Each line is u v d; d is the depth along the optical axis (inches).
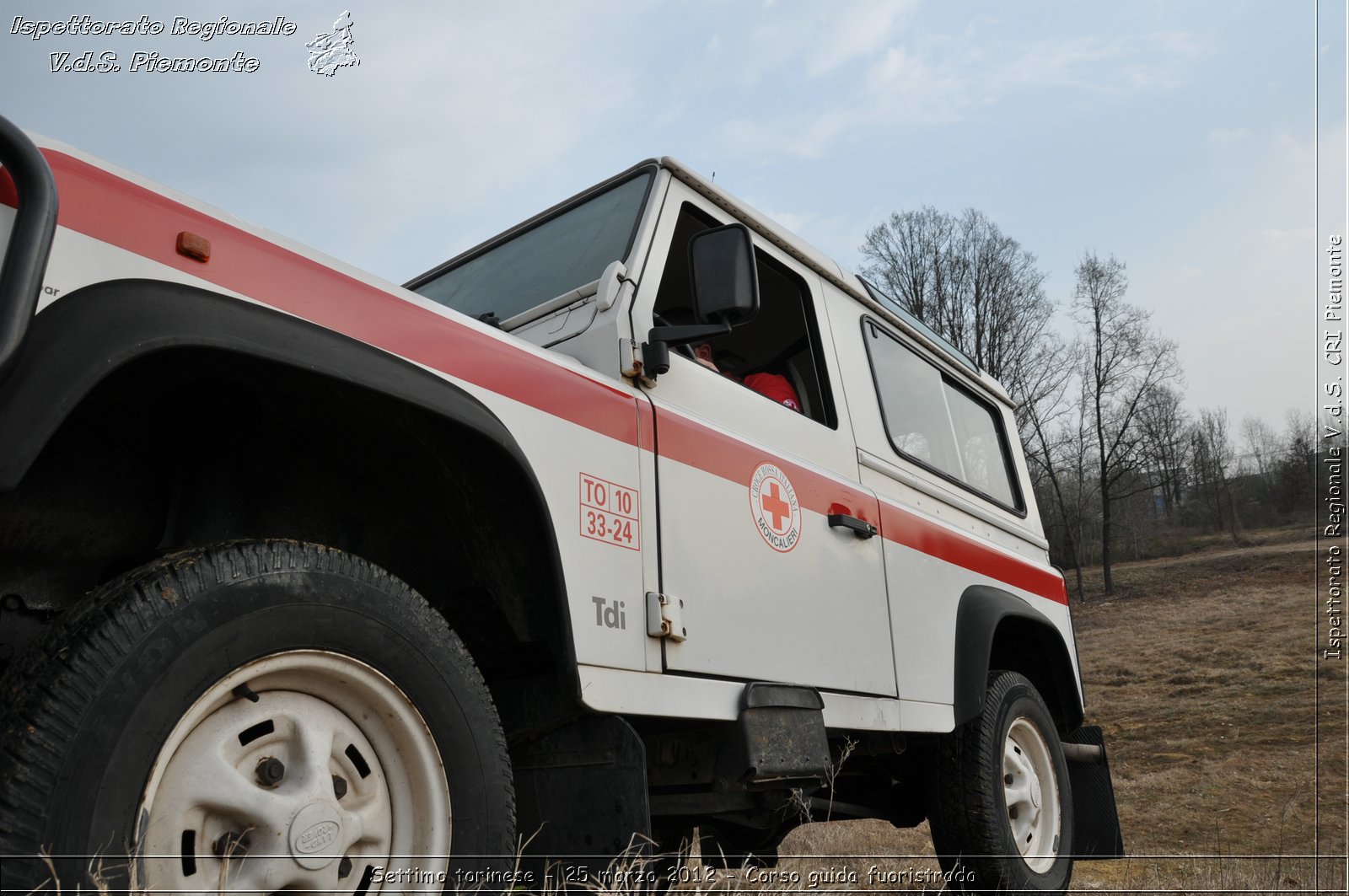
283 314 69.2
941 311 1742.1
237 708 64.1
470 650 96.8
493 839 76.0
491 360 87.7
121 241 61.8
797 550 123.5
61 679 55.2
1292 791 439.5
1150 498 2074.3
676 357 115.4
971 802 154.1
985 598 167.5
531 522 87.0
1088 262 1721.2
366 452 83.1
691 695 99.6
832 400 145.7
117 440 70.8
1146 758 600.1
